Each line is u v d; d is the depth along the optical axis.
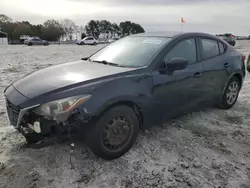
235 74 4.52
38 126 2.46
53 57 16.44
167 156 3.03
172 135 3.56
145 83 2.99
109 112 2.71
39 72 3.29
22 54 18.55
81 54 19.59
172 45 3.42
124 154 3.01
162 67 3.21
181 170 2.77
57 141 2.51
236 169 2.82
